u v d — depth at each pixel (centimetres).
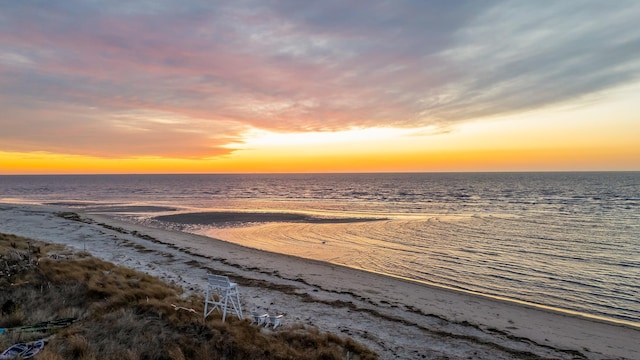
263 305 1490
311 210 5750
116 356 791
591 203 6881
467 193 9956
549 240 3331
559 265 2462
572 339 1338
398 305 1644
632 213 5275
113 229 3450
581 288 1991
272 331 1138
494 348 1205
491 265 2477
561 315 1576
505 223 4372
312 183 17588
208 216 4825
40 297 1162
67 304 1134
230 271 2084
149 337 889
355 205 6712
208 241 3062
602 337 1361
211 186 15112
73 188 13562
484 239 3388
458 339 1266
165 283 1633
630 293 1909
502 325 1451
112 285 1323
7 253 1695
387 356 1076
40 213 4609
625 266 2430
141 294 1253
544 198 8119
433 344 1202
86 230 3294
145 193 10531
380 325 1355
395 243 3200
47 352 766
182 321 1013
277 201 7650
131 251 2456
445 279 2167
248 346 923
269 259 2472
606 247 3023
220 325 1007
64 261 1631
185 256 2416
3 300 1115
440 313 1562
